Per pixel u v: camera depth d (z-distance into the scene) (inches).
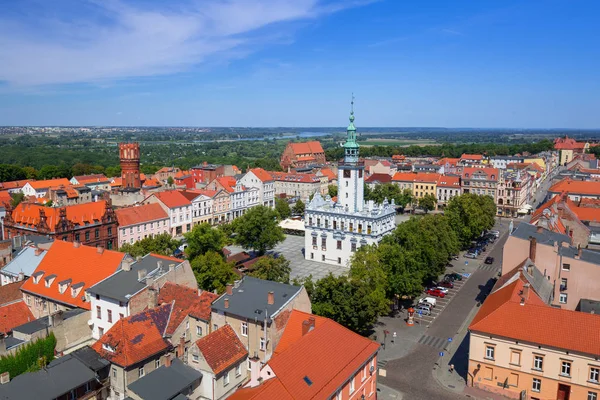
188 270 3459.6
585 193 7529.5
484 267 5442.9
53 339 2967.5
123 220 5994.1
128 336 2674.7
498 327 2790.4
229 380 2610.7
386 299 3624.5
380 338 3543.3
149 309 2906.0
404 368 3107.8
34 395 2267.5
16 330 2935.5
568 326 2645.2
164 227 6579.7
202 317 2896.2
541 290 3331.7
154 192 6953.7
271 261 3902.6
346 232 5506.9
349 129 5620.1
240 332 2780.5
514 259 3897.6
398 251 3951.8
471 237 6190.9
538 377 2679.6
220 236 4591.5
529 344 2682.1
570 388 2593.5
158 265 3314.5
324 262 5743.1
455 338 3545.8
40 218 5231.3
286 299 2824.8
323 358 2324.1
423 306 4047.7
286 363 2183.8
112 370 2591.0
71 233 5339.6
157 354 2716.5
